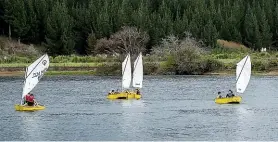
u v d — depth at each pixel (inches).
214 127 4606.3
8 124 4761.3
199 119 5022.1
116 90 7509.8
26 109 5570.9
